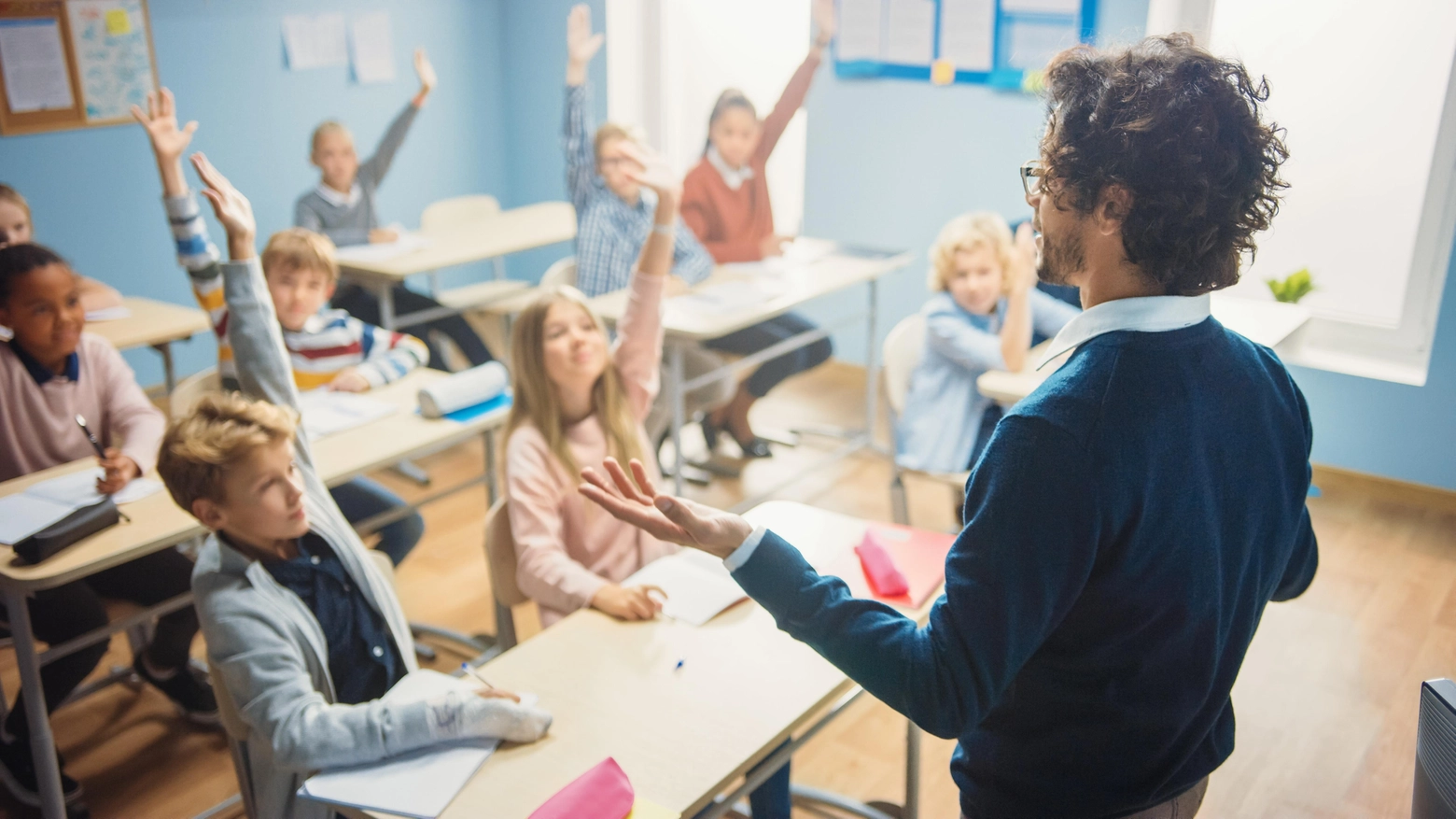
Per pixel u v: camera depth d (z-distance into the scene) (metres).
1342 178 3.62
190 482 1.52
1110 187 0.82
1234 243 0.84
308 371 2.82
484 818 1.23
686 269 3.64
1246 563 0.91
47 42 3.87
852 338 4.79
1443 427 3.48
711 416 3.98
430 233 4.43
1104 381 0.82
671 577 1.78
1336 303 3.75
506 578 2.05
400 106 5.02
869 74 4.41
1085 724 0.91
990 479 0.84
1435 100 3.40
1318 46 3.55
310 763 1.35
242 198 1.88
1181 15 3.65
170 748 2.40
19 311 2.29
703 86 5.06
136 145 4.18
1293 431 0.94
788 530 1.95
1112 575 0.84
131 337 3.14
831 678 1.50
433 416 2.54
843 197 4.65
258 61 4.46
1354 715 2.47
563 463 2.11
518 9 5.26
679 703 1.44
